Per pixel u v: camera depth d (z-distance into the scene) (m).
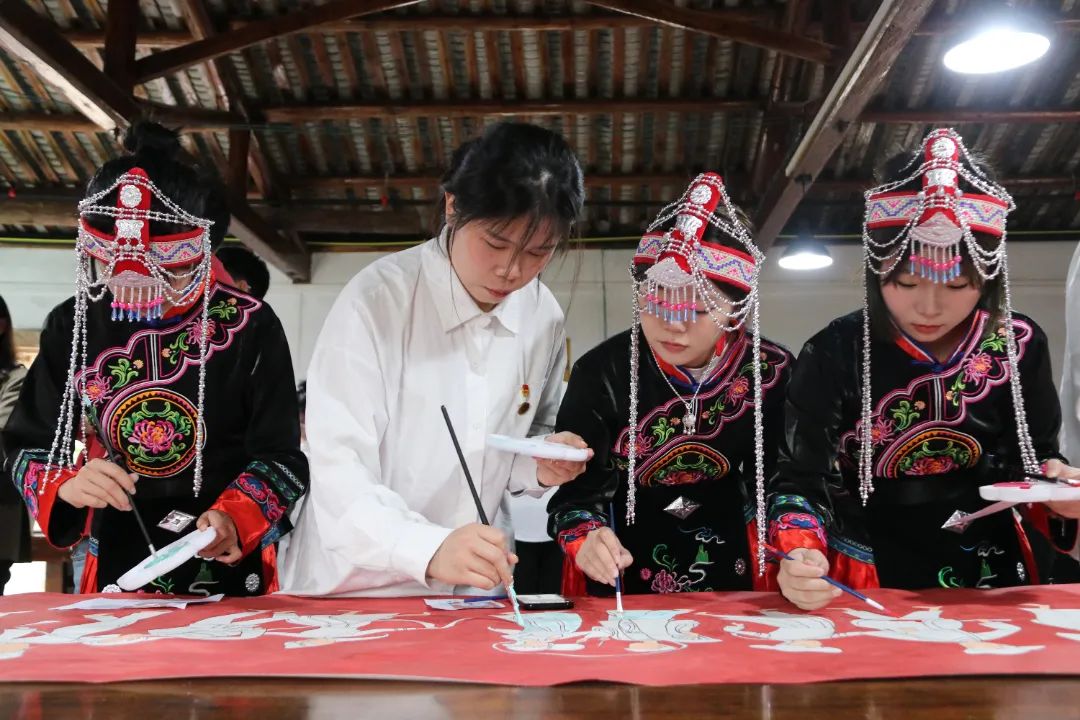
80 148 6.95
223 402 1.86
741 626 1.33
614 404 1.88
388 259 1.87
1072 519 1.63
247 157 6.53
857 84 4.26
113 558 1.86
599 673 1.03
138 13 5.08
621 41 6.07
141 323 1.85
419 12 5.88
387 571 1.65
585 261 7.60
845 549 1.77
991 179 1.64
